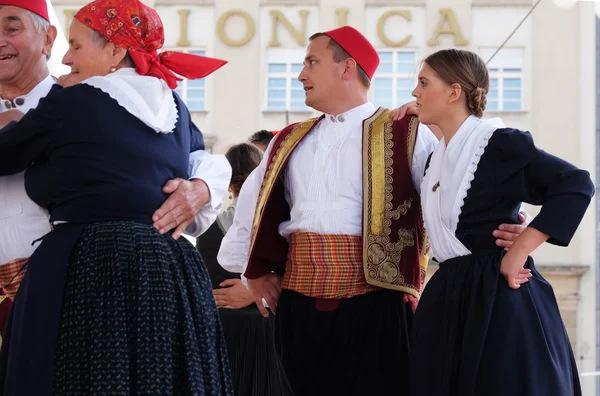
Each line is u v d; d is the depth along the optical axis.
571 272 27.00
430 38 30.45
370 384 4.11
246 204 4.54
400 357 4.13
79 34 3.38
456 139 3.88
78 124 3.21
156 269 3.17
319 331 4.13
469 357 3.62
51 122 3.19
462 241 3.80
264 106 30.91
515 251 3.66
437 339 3.76
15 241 3.64
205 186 3.47
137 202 3.23
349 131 4.30
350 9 30.72
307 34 31.06
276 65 31.03
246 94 30.91
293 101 30.92
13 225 3.64
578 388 3.76
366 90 4.43
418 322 3.85
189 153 3.54
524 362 3.57
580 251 27.11
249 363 4.83
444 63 3.94
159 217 3.27
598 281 26.91
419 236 4.28
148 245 3.19
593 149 29.92
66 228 3.21
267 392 4.82
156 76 3.45
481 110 3.95
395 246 4.15
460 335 3.71
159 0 31.20
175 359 3.15
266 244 4.37
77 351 3.06
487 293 3.66
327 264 4.12
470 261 3.77
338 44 4.36
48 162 3.25
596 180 29.59
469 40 30.42
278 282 4.42
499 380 3.56
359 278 4.12
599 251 27.06
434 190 3.90
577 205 3.63
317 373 4.18
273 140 4.47
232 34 31.11
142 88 3.33
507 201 3.78
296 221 4.24
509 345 3.59
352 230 4.15
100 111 3.23
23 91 4.02
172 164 3.37
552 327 3.69
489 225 3.77
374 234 4.13
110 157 3.22
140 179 3.26
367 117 4.34
